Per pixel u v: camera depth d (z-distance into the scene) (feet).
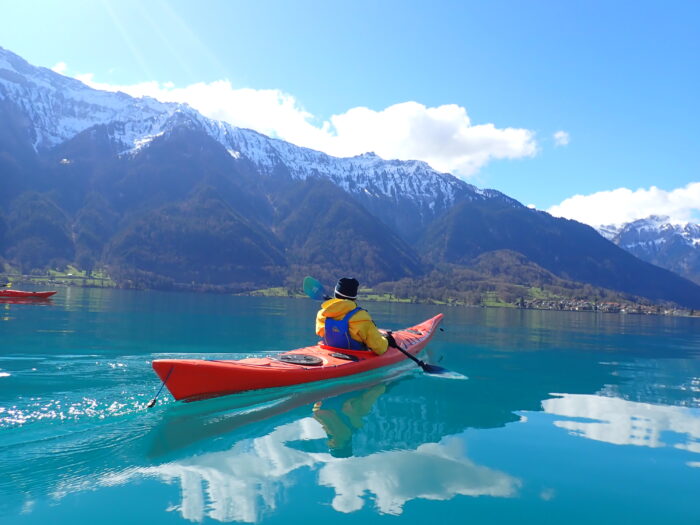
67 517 10.28
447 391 25.34
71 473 12.82
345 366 26.35
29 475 12.66
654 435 18.12
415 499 11.80
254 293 435.53
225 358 32.65
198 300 179.01
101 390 21.83
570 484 13.16
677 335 84.17
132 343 39.78
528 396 24.77
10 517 10.24
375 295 451.12
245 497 11.53
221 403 20.43
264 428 17.29
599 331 88.12
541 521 10.93
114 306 98.68
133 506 10.89
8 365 27.91
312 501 11.43
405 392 24.66
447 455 15.14
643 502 12.11
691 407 23.17
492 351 45.57
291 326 66.85
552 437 17.40
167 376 19.25
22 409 18.49
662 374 33.88
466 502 11.76
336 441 16.14
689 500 12.28
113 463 13.58
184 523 10.08
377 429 17.75
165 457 14.14
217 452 14.69
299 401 21.58
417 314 142.10
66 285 344.49
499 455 15.34
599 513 11.42
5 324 52.21
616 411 21.97
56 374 25.34
